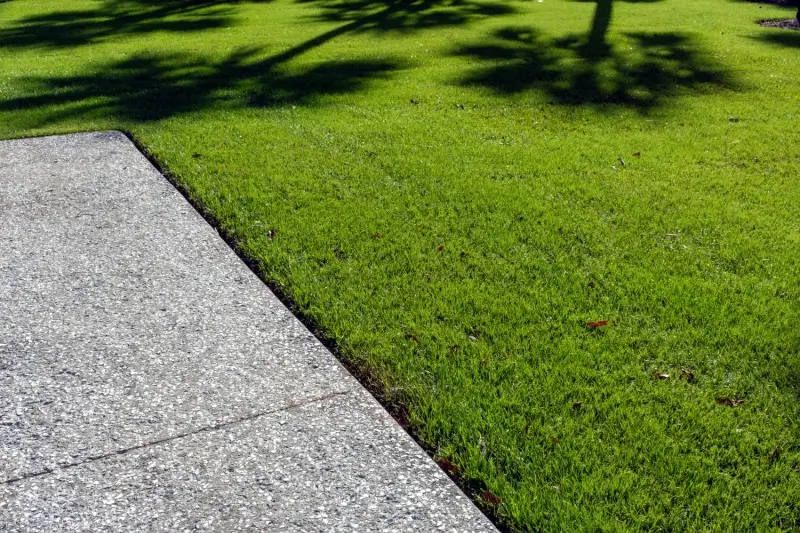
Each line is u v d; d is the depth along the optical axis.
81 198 5.15
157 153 6.03
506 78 8.84
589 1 16.30
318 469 2.63
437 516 2.42
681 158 6.11
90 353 3.33
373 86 8.46
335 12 14.95
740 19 13.66
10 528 2.36
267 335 3.49
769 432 2.83
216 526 2.38
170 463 2.65
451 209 4.93
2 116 7.22
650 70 9.29
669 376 3.17
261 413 2.93
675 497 2.51
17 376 3.16
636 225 4.72
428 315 3.63
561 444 2.75
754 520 2.41
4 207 4.99
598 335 3.48
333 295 3.83
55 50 11.20
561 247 4.42
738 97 8.11
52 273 4.09
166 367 3.23
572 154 6.16
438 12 14.67
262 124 6.89
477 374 3.16
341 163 5.84
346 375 3.18
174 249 4.39
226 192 5.19
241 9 15.73
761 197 5.23
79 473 2.60
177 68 9.48
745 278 4.05
